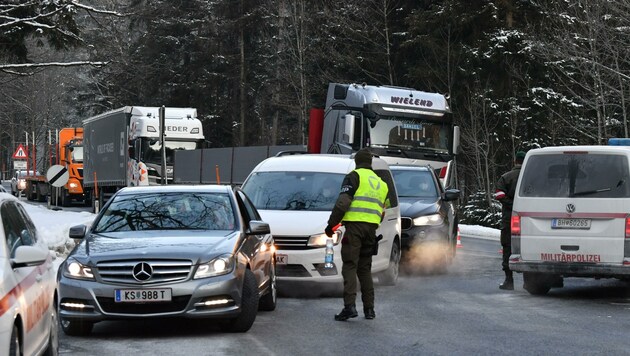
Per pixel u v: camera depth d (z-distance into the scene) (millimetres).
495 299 18766
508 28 56250
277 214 19266
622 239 17906
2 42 36875
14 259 9812
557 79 54719
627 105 47969
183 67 86062
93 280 13820
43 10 36062
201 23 85562
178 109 50438
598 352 12758
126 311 13758
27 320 9906
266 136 89062
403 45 59500
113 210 15742
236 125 87375
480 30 57406
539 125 54562
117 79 84250
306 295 19312
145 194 16125
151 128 49531
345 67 67000
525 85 55375
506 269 20469
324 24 71250
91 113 103562
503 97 55781
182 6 87375
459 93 56875
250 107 88250
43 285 11094
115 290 13703
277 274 18594
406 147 34438
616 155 18125
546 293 19578
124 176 52688
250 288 14391
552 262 18391
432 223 24047
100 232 15266
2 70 34719
